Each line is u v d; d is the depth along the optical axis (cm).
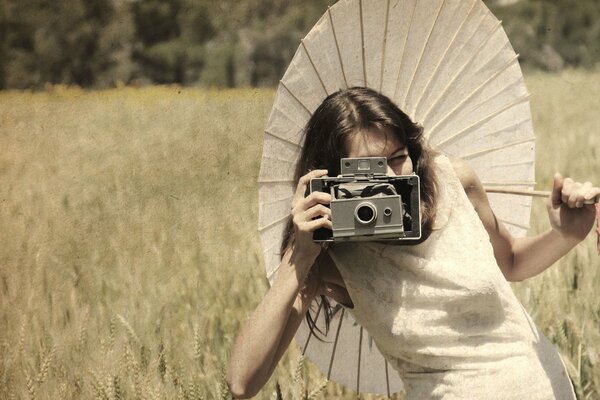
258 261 748
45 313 666
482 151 458
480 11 446
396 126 361
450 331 350
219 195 1073
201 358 564
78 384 528
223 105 1400
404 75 447
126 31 2778
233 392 352
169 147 1308
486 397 342
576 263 630
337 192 341
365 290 361
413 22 440
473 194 400
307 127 389
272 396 516
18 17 2641
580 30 3559
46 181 1236
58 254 882
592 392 509
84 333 582
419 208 341
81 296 718
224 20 2852
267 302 353
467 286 348
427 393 352
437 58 448
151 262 812
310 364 563
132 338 562
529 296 590
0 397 519
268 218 432
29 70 2641
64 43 2725
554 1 3559
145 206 1027
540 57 3562
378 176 343
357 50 438
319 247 352
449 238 360
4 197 1136
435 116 455
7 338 616
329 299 438
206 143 1292
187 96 1579
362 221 333
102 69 2745
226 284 700
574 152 1387
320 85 436
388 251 360
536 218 888
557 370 359
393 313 357
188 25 2830
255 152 1270
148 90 1661
